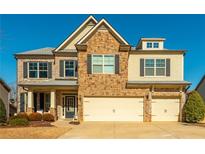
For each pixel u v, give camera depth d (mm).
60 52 31766
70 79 31625
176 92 28594
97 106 28188
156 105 28531
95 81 28266
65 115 30859
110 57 28375
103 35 28406
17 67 32594
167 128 21844
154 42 31344
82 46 28234
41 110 31281
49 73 32375
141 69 30141
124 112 28203
